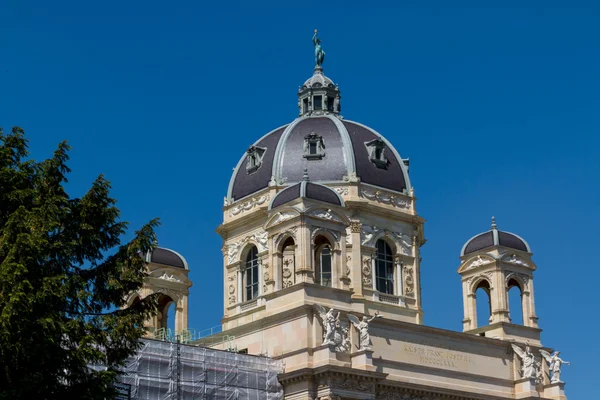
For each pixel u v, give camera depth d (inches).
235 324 4532.5
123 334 2783.0
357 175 4621.1
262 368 3860.7
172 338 4483.3
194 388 3740.2
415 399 4030.5
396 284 4594.0
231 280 4638.3
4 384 2561.5
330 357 3767.2
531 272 4650.6
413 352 4092.0
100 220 2849.4
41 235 2635.3
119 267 2827.3
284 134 4753.9
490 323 4525.1
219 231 4726.9
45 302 2605.8
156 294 2933.1
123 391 3560.5
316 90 5012.3
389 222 4645.7
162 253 4790.8
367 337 3868.1
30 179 2805.1
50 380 2605.8
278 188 4596.5
